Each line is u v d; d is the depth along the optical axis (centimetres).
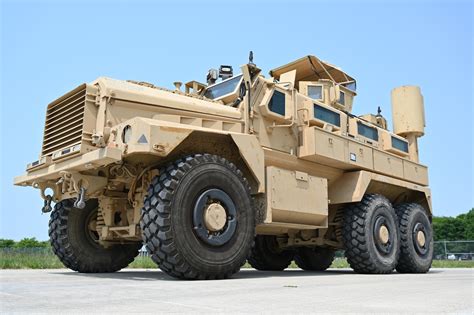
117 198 571
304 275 610
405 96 940
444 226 5472
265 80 627
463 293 335
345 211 719
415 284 427
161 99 535
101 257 623
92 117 507
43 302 259
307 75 867
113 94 506
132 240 613
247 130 590
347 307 247
